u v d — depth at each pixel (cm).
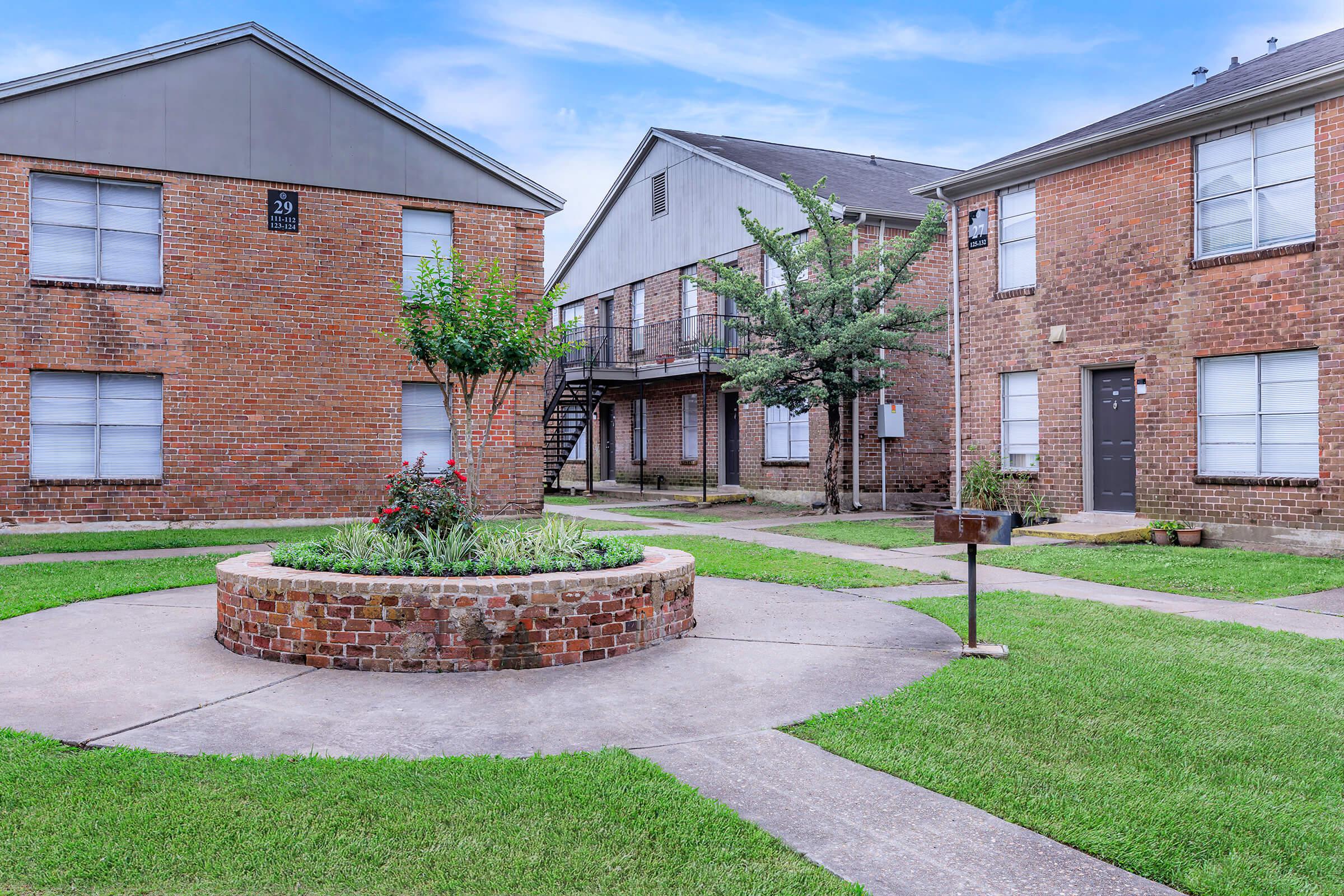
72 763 390
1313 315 1116
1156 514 1285
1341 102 1089
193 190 1385
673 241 2328
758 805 362
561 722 462
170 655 599
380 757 407
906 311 1631
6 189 1277
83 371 1329
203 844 321
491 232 1588
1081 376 1396
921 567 1056
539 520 1548
